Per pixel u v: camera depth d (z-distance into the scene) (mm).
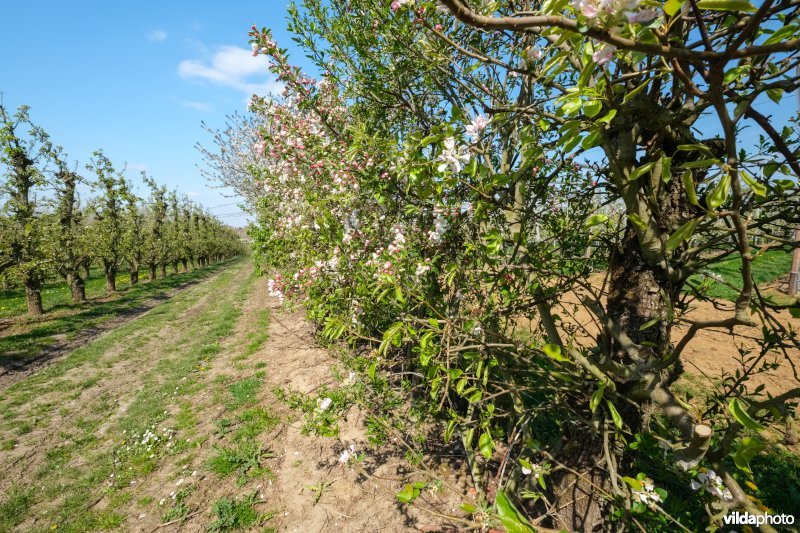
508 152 2537
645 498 1561
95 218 17969
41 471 4160
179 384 6195
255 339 8242
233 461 3887
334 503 3199
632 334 1907
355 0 2961
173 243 26359
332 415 2855
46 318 12125
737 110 1104
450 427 1985
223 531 3088
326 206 3598
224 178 15344
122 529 3254
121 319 12375
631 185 1423
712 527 1380
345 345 3723
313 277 3783
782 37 774
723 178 795
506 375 2428
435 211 2131
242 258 51438
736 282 9328
